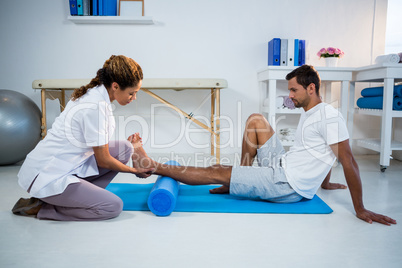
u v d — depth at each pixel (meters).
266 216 1.58
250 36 3.25
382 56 2.70
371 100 2.80
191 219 1.54
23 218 1.55
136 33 3.21
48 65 3.21
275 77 2.83
